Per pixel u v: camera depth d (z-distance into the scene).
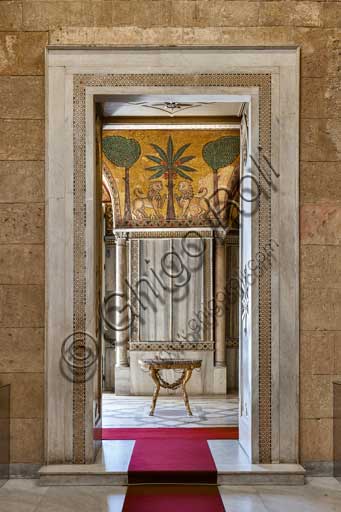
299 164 6.80
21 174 6.77
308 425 6.72
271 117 6.80
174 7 6.84
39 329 6.72
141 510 5.61
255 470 6.42
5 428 6.51
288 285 6.76
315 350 6.75
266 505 5.75
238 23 6.84
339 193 6.80
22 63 6.80
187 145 11.82
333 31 6.86
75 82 6.81
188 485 6.34
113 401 11.91
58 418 6.68
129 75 6.82
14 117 6.79
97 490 6.20
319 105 6.84
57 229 6.77
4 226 6.76
